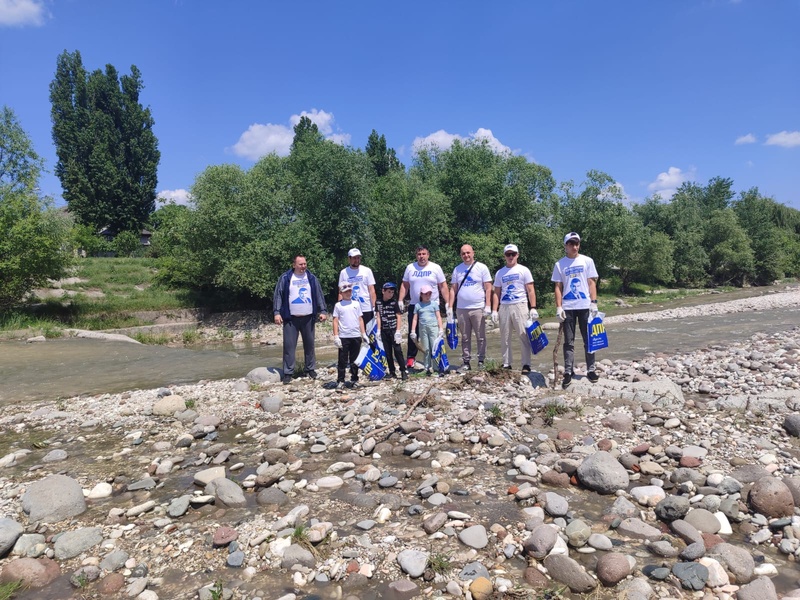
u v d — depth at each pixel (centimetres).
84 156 4916
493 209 3241
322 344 1998
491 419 659
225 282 2631
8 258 2095
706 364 1020
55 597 355
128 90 5100
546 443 580
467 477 517
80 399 959
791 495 428
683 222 5903
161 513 470
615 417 637
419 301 948
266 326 2623
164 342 2289
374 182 3294
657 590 334
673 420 629
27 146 2288
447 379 854
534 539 380
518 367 1068
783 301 3319
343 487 507
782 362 988
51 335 1908
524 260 3291
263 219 2766
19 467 608
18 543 417
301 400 830
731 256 5625
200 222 2620
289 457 585
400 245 3056
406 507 459
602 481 475
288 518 434
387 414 716
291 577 364
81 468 594
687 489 466
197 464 594
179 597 347
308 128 4956
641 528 404
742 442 572
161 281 3091
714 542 385
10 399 984
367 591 346
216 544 406
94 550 412
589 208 4112
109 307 2581
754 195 7106
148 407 830
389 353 938
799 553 368
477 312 930
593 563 366
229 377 1145
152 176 5216
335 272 2839
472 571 356
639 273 4866
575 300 793
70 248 2319
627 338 1584
